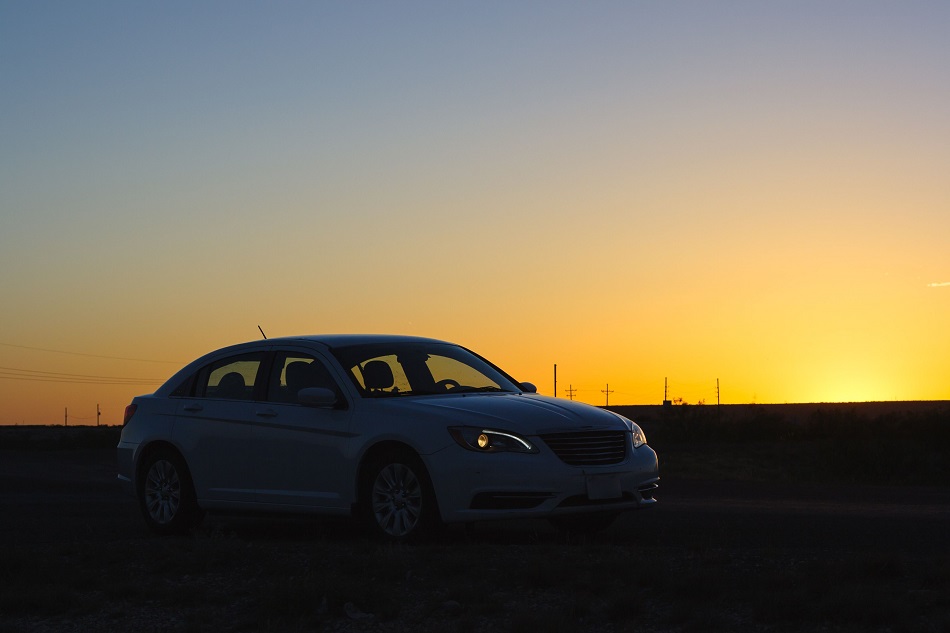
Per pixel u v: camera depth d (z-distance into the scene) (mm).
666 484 21188
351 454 10164
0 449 56906
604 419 10086
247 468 11008
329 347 10977
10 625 7270
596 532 10789
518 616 6555
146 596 7750
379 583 7656
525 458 9445
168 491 11758
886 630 6207
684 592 7023
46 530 12430
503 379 11500
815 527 11391
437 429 9703
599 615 6789
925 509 14391
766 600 6598
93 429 87125
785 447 39906
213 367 11828
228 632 6883
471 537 10625
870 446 27641
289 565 8312
